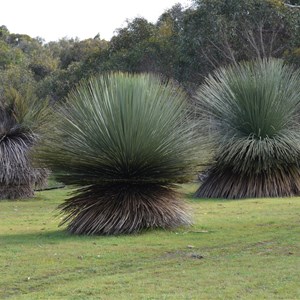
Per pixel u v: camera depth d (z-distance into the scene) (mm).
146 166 10820
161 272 8148
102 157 10664
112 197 11180
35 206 17531
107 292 7215
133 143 10648
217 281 7555
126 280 7754
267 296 6859
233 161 17719
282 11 26375
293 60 25797
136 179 11000
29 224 13297
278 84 18266
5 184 19469
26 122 19422
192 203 16500
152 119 10844
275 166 18016
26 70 42875
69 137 10977
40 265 8727
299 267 8203
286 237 10562
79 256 9234
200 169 11375
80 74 36031
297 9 26672
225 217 13375
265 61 19281
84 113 10992
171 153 10852
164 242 10227
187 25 27359
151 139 10711
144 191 11344
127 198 11148
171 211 11305
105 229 10930
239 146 17516
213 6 26297
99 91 11141
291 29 26625
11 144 19375
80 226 11117
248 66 19016
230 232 11203
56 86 37500
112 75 11578
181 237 10688
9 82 37562
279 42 27734
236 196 17906
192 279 7688
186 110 11656
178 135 11070
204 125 17453
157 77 13055
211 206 15742
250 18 26297
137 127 10688
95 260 8977
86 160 10719
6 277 8086
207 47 26922
